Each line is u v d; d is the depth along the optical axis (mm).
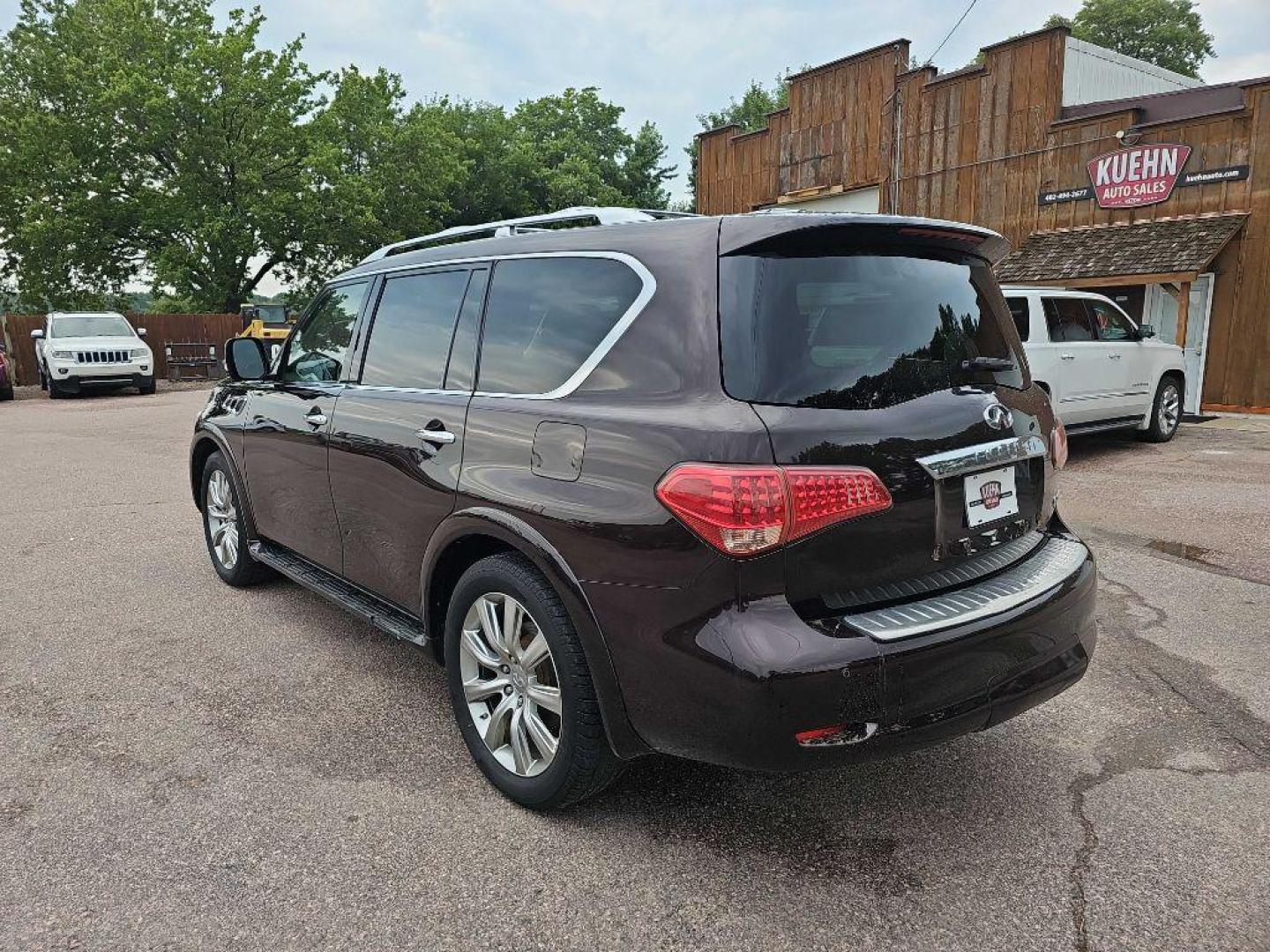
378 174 33188
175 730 3273
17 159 27344
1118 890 2312
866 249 2516
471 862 2469
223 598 4863
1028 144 14055
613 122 50062
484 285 3088
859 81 16422
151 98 26844
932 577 2420
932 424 2400
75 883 2367
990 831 2596
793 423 2162
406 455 3131
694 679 2174
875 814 2699
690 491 2148
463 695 2936
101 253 29391
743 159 18844
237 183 29250
